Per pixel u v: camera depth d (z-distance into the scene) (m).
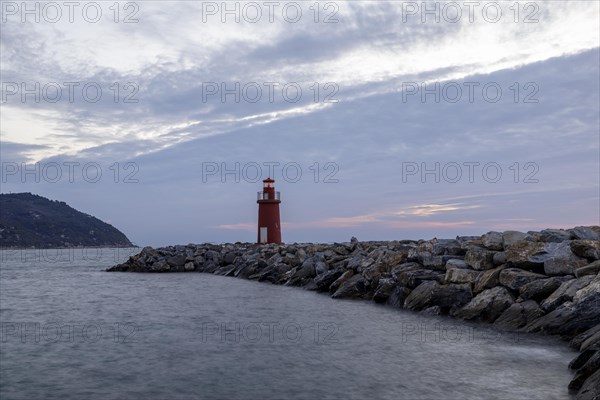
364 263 26.84
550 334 14.31
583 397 8.89
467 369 11.57
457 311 18.06
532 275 16.95
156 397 10.40
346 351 13.74
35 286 39.47
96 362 13.24
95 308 24.67
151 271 52.53
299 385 10.90
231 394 10.46
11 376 12.05
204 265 52.16
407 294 21.42
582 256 17.48
